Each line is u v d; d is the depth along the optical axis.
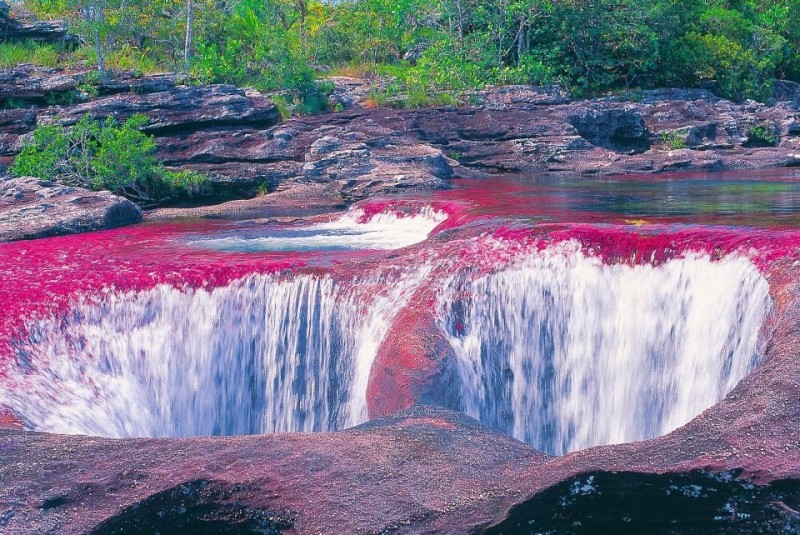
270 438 5.88
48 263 12.29
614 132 27.81
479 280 10.12
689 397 9.04
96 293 10.96
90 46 26.89
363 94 27.22
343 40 37.56
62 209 16.05
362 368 10.14
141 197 20.34
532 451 5.92
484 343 9.93
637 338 9.62
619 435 9.56
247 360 10.78
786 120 28.73
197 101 22.33
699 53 34.25
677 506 4.80
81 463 5.61
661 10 33.88
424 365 8.79
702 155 24.12
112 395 10.45
